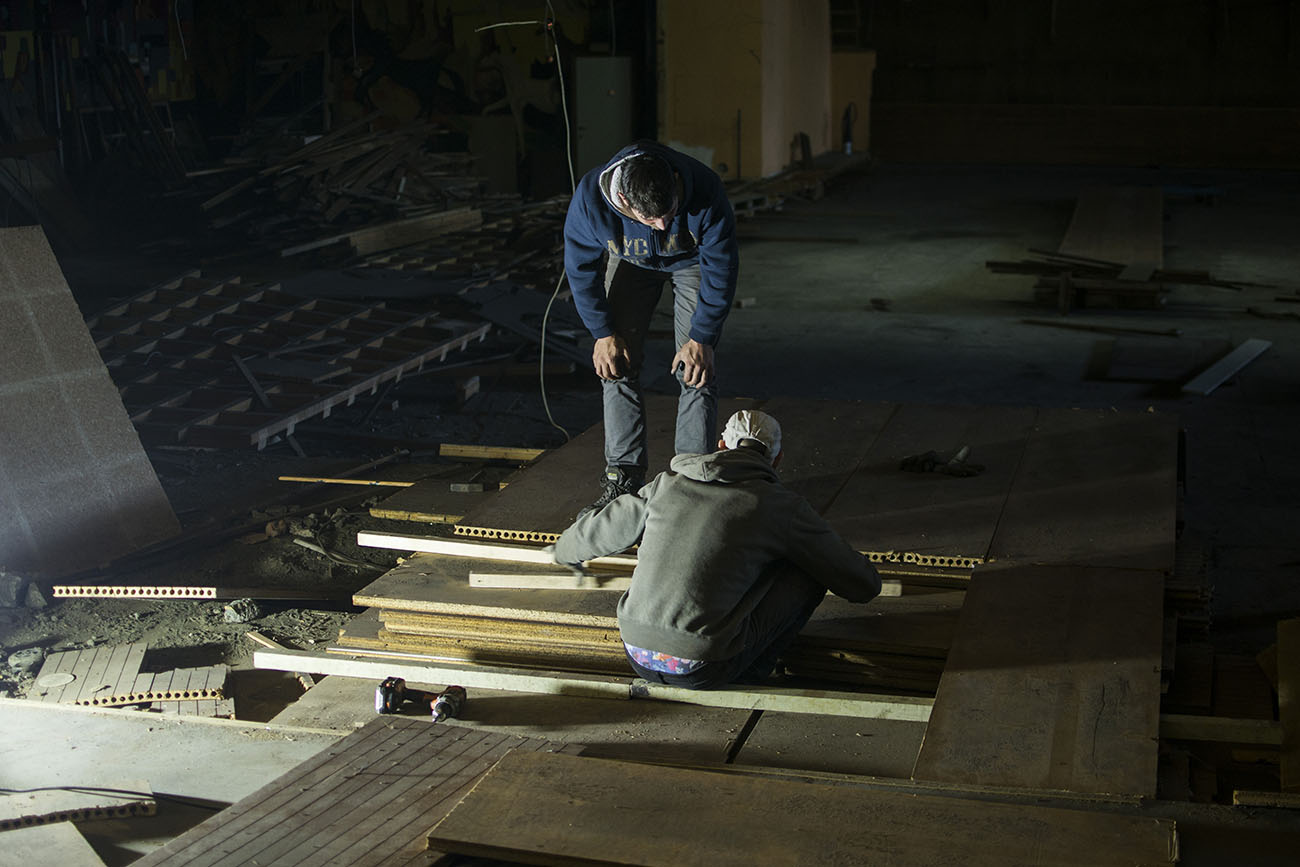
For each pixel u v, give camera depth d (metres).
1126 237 12.96
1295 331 9.77
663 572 3.53
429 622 4.14
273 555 5.59
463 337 8.71
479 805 3.01
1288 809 2.88
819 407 5.91
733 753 3.47
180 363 7.91
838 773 3.33
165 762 3.67
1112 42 21.78
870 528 4.39
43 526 5.38
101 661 4.44
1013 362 8.97
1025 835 2.77
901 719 3.57
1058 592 3.89
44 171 13.79
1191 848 2.74
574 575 4.15
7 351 5.54
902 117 23.05
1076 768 3.06
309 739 3.77
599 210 4.07
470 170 17.73
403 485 6.28
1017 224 15.56
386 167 14.73
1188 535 5.61
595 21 17.27
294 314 9.12
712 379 4.45
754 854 2.76
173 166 15.05
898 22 22.75
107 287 11.77
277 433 7.04
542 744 3.47
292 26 17.31
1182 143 21.69
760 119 17.95
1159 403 7.86
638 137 17.80
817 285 12.02
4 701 4.04
